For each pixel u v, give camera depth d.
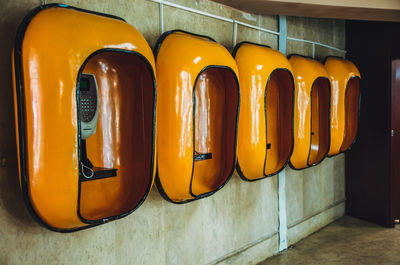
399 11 3.09
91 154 1.85
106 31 1.59
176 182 2.04
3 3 1.59
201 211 2.66
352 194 4.59
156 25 2.27
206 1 2.62
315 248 3.56
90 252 1.97
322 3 2.81
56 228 1.56
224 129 2.47
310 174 3.96
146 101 1.88
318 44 3.88
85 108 1.68
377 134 4.25
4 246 1.62
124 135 1.96
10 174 1.63
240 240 3.04
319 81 3.51
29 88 1.42
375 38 4.18
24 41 1.43
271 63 2.56
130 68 1.92
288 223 3.65
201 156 2.31
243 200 3.05
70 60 1.46
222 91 2.44
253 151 2.48
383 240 3.77
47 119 1.43
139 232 2.23
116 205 1.90
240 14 2.93
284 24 3.35
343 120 3.53
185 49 2.02
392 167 4.17
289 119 2.90
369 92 4.31
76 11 1.58
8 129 1.62
